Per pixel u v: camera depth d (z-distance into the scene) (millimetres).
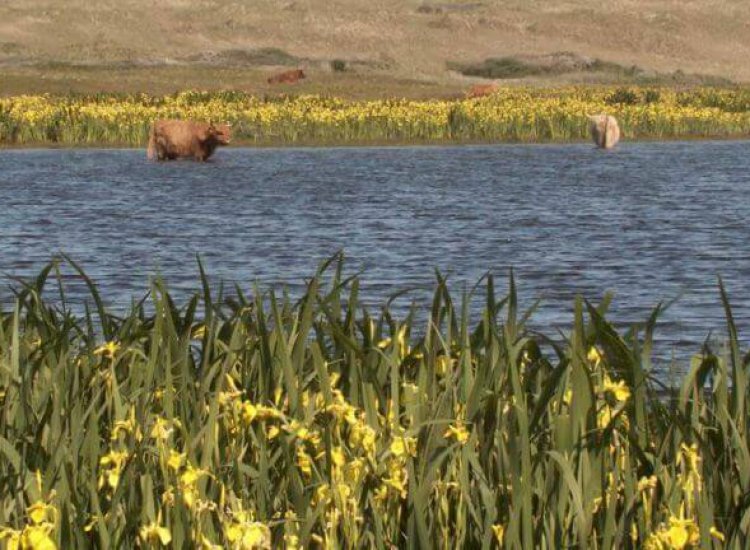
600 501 21484
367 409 23391
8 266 68375
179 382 25281
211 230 84938
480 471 21344
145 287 60781
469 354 24578
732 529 20766
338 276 26656
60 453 21500
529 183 124750
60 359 24750
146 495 20609
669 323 50625
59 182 123375
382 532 21141
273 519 21219
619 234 82625
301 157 164125
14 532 18266
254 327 26969
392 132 196625
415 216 94125
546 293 59188
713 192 115188
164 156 156625
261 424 22547
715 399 23438
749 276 64500
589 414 21844
